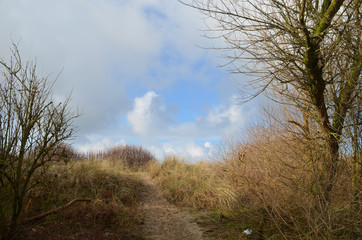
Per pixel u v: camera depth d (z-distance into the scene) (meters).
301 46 4.23
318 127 5.18
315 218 4.33
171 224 6.46
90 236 5.21
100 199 7.11
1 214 4.73
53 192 6.95
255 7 4.24
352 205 4.44
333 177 4.62
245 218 6.23
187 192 8.41
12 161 4.88
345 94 4.74
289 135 5.80
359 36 4.21
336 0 3.84
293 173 5.51
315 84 4.41
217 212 7.05
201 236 5.74
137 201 7.94
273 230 5.33
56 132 5.20
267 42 4.39
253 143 8.34
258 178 6.30
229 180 8.28
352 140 4.64
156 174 10.77
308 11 4.24
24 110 4.94
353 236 4.36
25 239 4.98
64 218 5.94
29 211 6.07
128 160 14.28
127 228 5.88
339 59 4.62
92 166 8.91
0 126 4.82
